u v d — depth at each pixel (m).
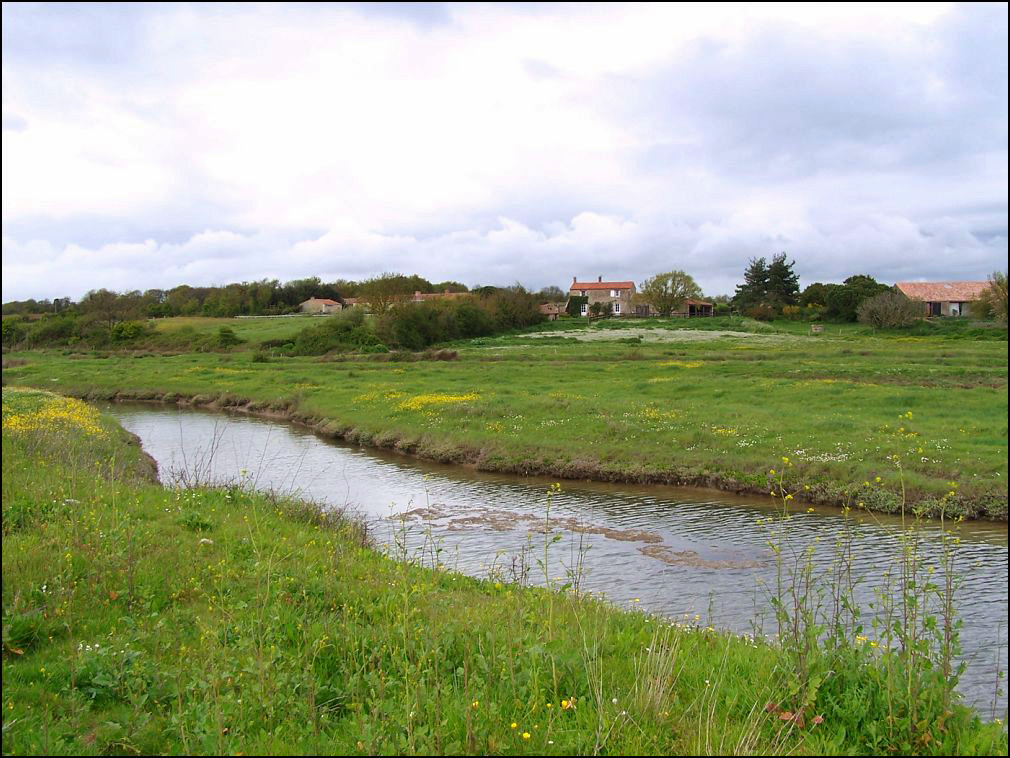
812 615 7.23
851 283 104.06
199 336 82.00
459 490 21.16
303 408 37.34
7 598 8.02
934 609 9.84
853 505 18.28
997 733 5.77
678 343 70.31
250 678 6.30
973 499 17.47
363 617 8.27
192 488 16.05
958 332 75.81
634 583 12.94
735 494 20.06
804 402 31.33
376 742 5.37
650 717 5.97
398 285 80.06
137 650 7.03
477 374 47.31
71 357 72.88
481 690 6.25
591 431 25.91
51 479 14.20
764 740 5.70
